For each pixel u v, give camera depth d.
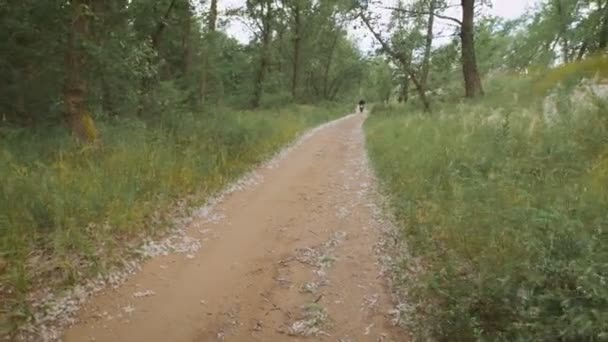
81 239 5.26
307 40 39.06
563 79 12.28
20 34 9.69
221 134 11.70
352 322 4.32
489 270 4.14
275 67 38.31
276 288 4.98
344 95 61.06
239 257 5.76
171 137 10.10
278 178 10.11
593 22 19.89
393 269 5.26
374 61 23.66
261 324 4.32
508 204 5.43
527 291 3.61
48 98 10.23
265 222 7.07
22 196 5.69
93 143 8.32
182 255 5.74
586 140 7.04
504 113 10.28
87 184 6.38
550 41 25.42
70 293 4.53
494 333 3.60
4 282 4.42
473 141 9.02
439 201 6.45
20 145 7.69
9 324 3.93
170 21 15.73
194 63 22.94
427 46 20.66
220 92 24.89
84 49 9.06
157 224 6.44
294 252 5.92
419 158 8.93
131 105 12.55
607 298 3.03
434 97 21.95
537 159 6.87
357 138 17.50
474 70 17.16
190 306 4.57
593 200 4.96
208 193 8.20
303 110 29.45
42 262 4.87
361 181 9.61
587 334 2.96
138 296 4.70
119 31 10.53
